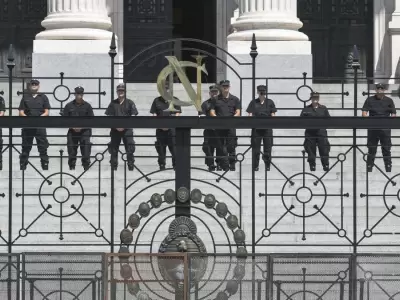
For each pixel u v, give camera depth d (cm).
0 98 4744
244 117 3634
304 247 4825
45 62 7225
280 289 3566
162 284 3553
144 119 3628
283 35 7306
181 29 9962
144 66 8200
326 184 5469
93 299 3550
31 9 8219
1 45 8200
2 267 3531
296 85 7212
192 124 3631
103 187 5366
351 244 4094
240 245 3738
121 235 3722
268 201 5291
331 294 3566
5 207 5184
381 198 5334
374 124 3616
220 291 3559
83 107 5441
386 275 3562
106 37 7369
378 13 8375
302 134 6166
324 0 8419
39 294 3544
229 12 8256
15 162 5566
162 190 5400
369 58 8425
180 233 3678
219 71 8231
